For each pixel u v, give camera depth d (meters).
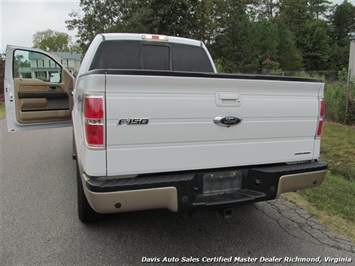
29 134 8.83
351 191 4.15
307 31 43.81
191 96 2.41
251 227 3.31
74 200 3.98
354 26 58.91
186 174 2.50
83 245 2.92
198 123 2.46
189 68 4.64
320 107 2.91
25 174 5.05
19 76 5.02
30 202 3.91
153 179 2.37
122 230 3.22
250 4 49.78
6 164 5.65
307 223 3.38
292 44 36.78
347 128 8.27
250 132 2.65
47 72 5.23
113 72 2.17
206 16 35.34
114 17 34.94
